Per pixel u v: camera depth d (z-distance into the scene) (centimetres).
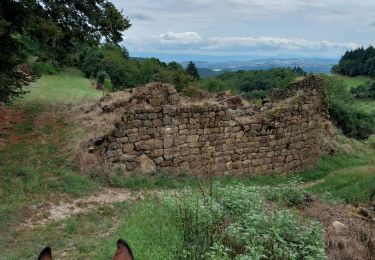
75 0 1853
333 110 3609
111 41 1977
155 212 903
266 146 1870
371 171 2078
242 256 662
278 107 1936
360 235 970
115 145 1438
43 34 1582
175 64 6775
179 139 1588
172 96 1889
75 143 1470
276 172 1916
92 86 3394
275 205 1116
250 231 752
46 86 2939
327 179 1955
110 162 1420
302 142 2033
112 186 1316
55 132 1662
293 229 833
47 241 859
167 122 1552
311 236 805
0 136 1556
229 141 1738
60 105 2178
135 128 1478
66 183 1220
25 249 812
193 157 1634
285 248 726
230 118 1733
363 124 3778
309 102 2058
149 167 1505
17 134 1614
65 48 2014
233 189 1110
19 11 1597
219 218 839
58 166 1333
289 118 1955
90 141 1445
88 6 1881
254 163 1833
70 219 995
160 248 731
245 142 1791
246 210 915
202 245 752
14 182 1169
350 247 871
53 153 1433
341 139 2542
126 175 1405
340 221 1071
